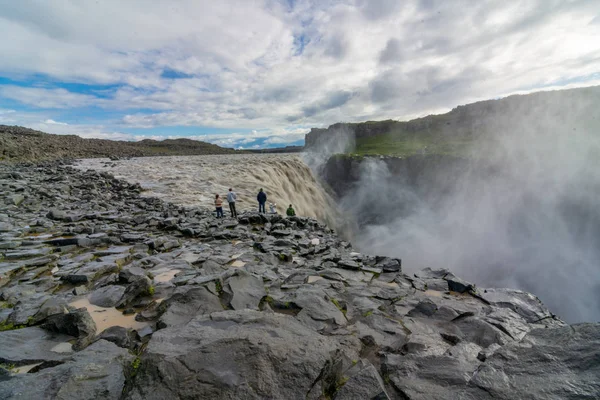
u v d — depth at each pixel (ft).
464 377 13.43
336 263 36.29
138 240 43.06
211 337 14.19
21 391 11.21
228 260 35.29
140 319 20.59
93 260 34.19
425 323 21.45
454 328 20.66
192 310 20.22
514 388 11.78
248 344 13.61
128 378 12.91
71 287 26.66
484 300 25.62
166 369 12.22
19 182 82.79
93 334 17.67
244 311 17.49
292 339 14.53
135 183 105.81
